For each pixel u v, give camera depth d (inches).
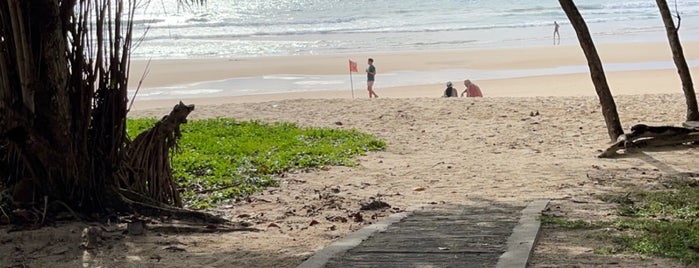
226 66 1405.0
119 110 356.5
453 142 637.9
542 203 378.6
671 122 683.4
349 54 1541.6
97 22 348.2
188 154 546.0
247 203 419.8
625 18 2154.3
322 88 1173.1
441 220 339.0
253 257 291.7
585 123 699.4
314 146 603.5
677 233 306.3
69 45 346.9
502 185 462.3
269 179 479.2
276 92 1148.5
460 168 523.5
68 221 336.2
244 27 2237.9
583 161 541.3
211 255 295.9
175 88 1198.3
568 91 1087.0
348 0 3078.2
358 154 582.9
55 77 335.6
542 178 480.4
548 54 1462.8
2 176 346.0
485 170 514.0
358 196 434.9
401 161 556.1
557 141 629.6
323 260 263.7
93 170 348.8
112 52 354.9
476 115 759.7
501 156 572.1
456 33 1918.1
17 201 338.0
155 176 372.5
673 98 808.9
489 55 1469.0
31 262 289.6
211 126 702.5
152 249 303.6
